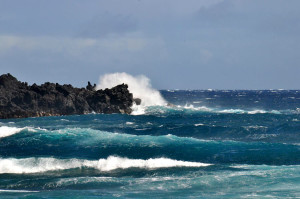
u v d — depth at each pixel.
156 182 101.81
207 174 109.00
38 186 101.12
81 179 105.06
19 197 90.12
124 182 102.44
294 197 85.25
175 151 138.62
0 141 158.75
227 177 103.88
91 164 122.00
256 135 185.12
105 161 123.44
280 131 192.88
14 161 122.00
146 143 147.38
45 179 107.19
